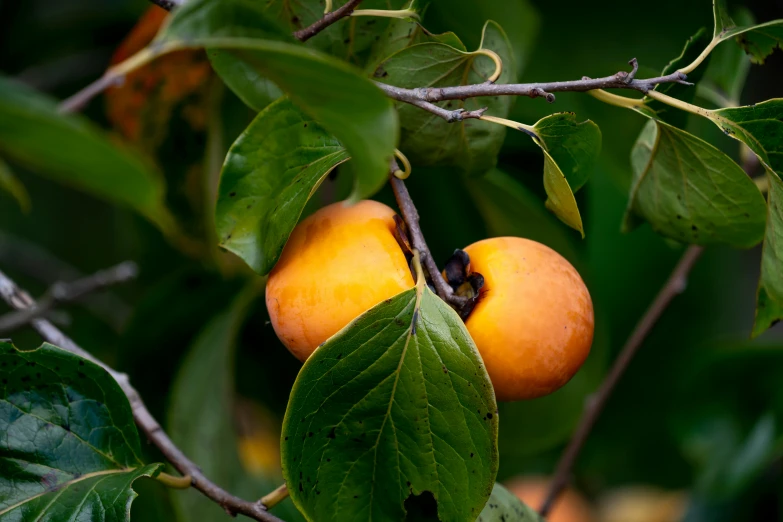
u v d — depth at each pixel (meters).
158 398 1.20
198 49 1.14
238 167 0.94
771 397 1.28
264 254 0.94
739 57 1.09
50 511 0.94
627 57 1.22
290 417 0.92
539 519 1.00
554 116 0.94
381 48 1.01
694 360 1.29
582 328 0.95
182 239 1.19
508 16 1.11
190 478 0.97
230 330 1.15
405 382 0.93
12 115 0.82
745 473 1.22
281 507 1.12
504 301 0.94
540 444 1.20
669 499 1.65
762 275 0.99
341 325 0.94
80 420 0.96
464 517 0.93
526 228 1.17
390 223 0.96
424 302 0.93
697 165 0.99
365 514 0.94
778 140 0.96
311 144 0.95
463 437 0.93
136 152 1.17
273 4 1.00
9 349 0.94
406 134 1.01
